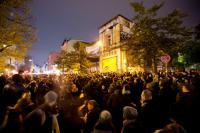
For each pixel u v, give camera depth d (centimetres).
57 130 466
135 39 2455
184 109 589
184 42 2405
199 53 3312
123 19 4303
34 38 1953
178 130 330
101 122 505
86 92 945
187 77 1259
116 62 4200
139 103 955
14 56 2030
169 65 2888
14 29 1792
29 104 539
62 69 5969
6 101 609
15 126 493
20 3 1694
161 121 589
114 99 741
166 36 2375
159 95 773
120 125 713
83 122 569
